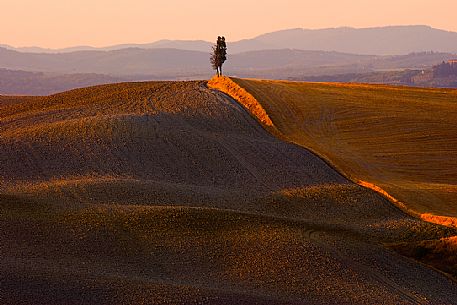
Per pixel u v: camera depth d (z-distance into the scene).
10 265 100.62
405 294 106.00
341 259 119.12
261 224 134.62
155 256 114.31
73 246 114.75
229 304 92.69
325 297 100.56
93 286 95.50
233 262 113.75
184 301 92.31
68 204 145.75
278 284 104.62
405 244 133.25
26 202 141.38
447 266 124.75
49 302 88.81
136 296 93.06
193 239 123.00
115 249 115.75
